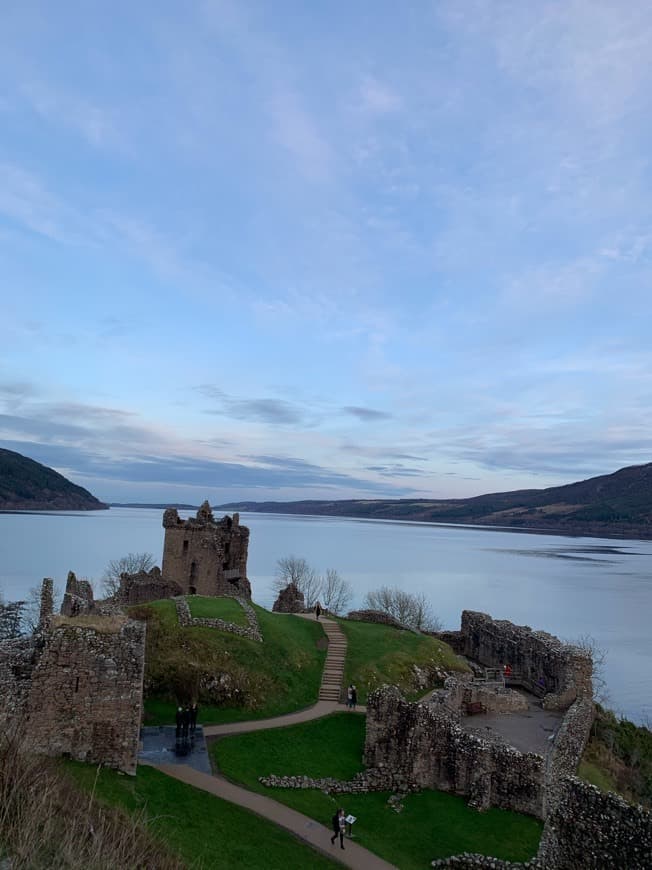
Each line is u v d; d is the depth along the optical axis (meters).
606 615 170.12
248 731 38.97
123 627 27.48
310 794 33.00
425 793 34.88
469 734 35.44
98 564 189.50
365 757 37.28
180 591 72.31
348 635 57.69
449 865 27.39
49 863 13.02
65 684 26.08
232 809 28.22
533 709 50.22
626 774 45.75
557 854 18.06
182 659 44.16
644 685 103.81
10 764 15.68
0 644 25.81
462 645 73.94
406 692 50.16
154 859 16.41
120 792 24.52
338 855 27.11
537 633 61.41
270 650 49.81
